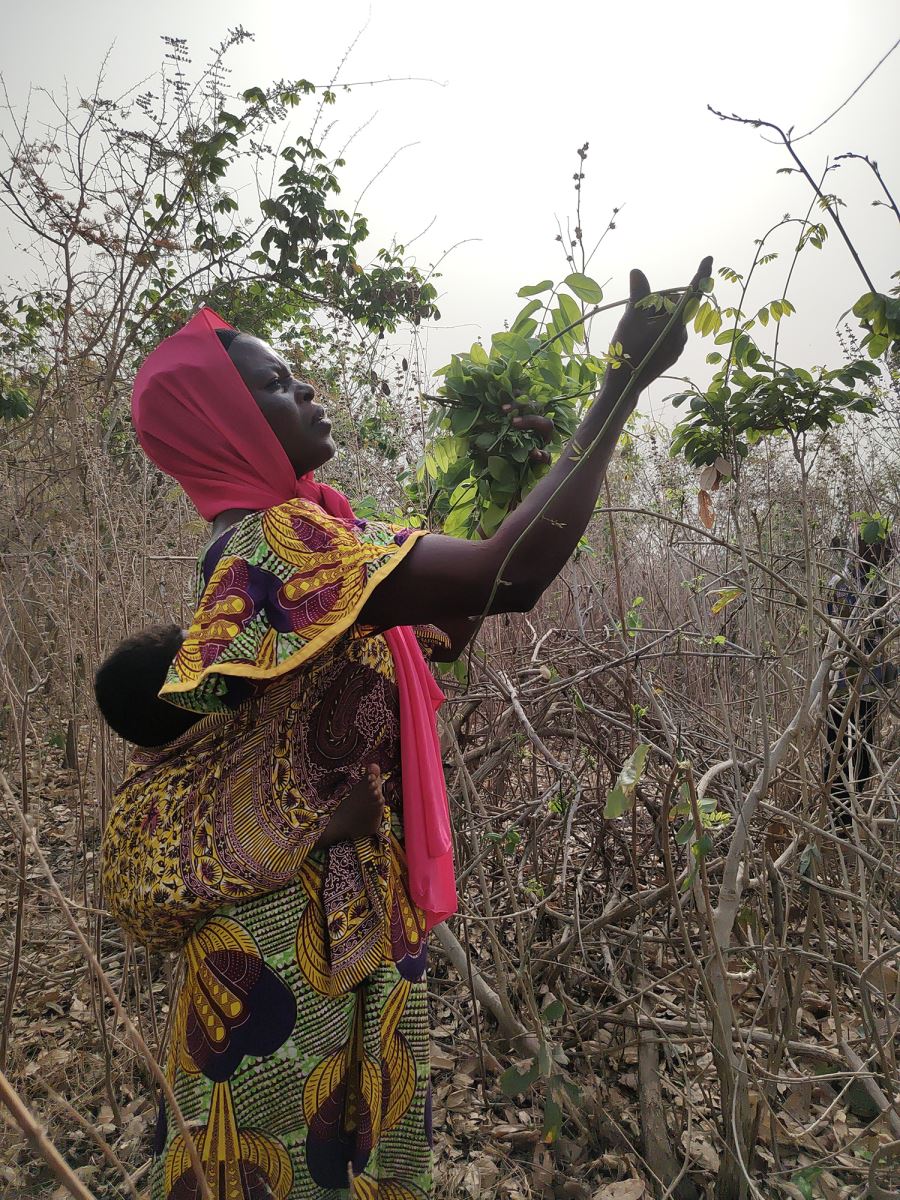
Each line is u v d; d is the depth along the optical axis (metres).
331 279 5.61
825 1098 2.02
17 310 3.87
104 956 2.63
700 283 1.16
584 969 2.19
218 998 1.25
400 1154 1.37
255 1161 1.26
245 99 4.71
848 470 2.60
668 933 2.26
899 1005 2.05
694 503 3.29
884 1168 1.76
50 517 2.75
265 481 1.29
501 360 1.65
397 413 3.24
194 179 4.17
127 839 1.28
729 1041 1.68
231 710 1.26
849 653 1.79
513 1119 2.03
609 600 3.08
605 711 2.51
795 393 1.59
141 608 2.38
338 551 1.18
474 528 1.71
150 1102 2.06
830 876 2.31
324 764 1.28
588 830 2.75
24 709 1.97
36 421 3.13
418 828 1.37
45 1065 2.13
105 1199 1.80
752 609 1.76
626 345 1.22
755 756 2.31
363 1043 1.30
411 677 1.38
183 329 1.30
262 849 1.22
